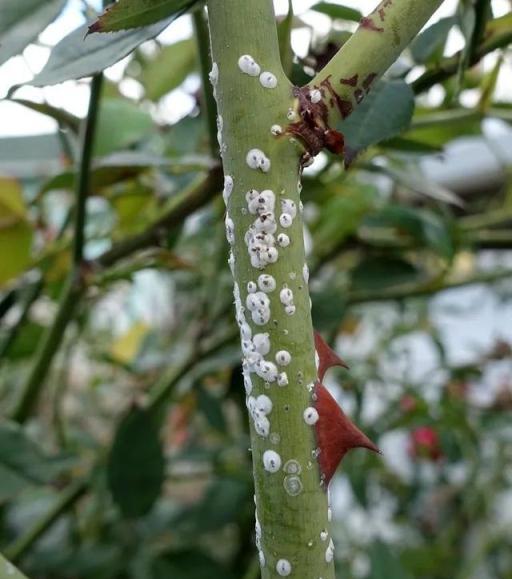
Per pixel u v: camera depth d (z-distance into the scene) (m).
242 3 0.07
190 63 0.22
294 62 0.12
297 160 0.07
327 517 0.08
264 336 0.07
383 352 0.34
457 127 0.23
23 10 0.09
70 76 0.08
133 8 0.07
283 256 0.07
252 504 0.26
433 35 0.14
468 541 0.35
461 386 0.30
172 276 0.32
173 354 0.29
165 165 0.17
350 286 0.24
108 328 0.38
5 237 0.19
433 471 0.38
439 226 0.22
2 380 0.29
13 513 0.27
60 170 0.19
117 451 0.20
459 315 0.40
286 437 0.07
